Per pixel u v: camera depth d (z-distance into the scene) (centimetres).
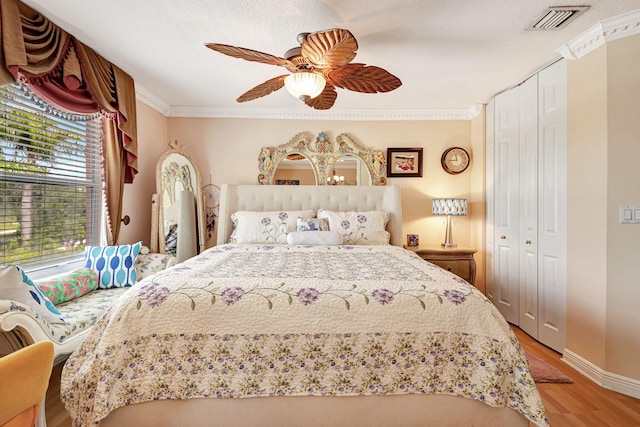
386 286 144
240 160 356
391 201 337
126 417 129
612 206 190
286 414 131
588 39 198
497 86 287
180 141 350
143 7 172
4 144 180
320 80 182
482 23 186
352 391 130
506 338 131
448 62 238
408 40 206
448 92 301
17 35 157
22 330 135
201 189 344
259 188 341
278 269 173
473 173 351
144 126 306
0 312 127
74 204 232
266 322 132
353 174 356
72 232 231
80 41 207
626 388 184
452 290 142
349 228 299
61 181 221
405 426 132
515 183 284
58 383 191
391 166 356
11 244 186
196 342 131
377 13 177
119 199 257
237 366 131
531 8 172
